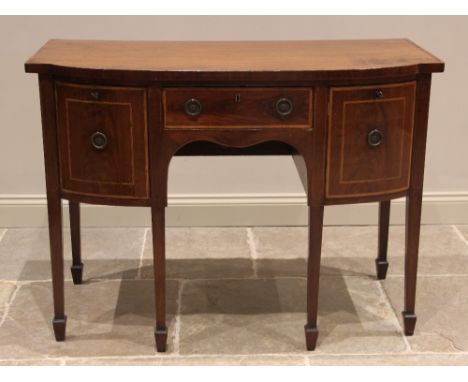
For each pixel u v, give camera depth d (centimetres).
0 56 331
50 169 248
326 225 357
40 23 328
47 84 239
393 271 316
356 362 255
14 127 342
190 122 238
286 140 241
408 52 258
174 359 256
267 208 355
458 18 333
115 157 242
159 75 231
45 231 351
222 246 338
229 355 259
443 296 296
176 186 352
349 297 296
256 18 331
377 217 358
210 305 289
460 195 357
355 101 238
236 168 350
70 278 310
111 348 262
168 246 338
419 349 263
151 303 291
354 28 333
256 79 232
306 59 248
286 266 321
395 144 246
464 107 345
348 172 245
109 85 235
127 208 353
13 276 310
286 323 277
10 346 263
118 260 325
